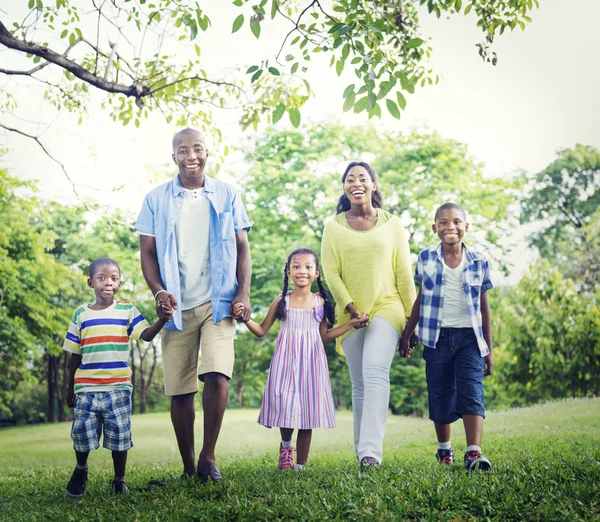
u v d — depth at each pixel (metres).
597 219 25.33
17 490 5.15
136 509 3.52
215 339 4.29
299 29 5.17
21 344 21.25
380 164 24.03
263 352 24.53
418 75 7.64
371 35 5.56
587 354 18.97
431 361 4.93
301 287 5.08
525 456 5.38
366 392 4.83
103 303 4.42
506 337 20.31
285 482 4.09
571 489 3.58
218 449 10.38
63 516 3.55
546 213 26.25
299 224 23.17
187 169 4.48
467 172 24.42
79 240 24.47
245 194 23.69
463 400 4.68
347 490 3.68
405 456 6.22
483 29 7.51
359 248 5.08
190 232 4.46
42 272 21.59
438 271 4.87
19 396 26.97
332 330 4.95
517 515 3.19
